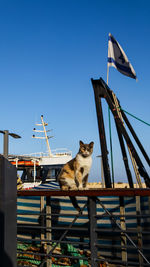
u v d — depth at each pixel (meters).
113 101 7.42
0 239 0.89
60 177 5.53
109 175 6.41
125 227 4.35
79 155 5.32
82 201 4.89
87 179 5.54
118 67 8.38
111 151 6.81
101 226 4.62
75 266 4.62
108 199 4.57
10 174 0.97
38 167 12.48
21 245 5.25
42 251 4.96
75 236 4.84
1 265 0.86
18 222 5.42
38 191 4.15
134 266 4.18
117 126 7.34
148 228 4.16
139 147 7.37
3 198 0.91
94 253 3.74
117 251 4.43
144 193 3.40
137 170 6.38
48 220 4.82
